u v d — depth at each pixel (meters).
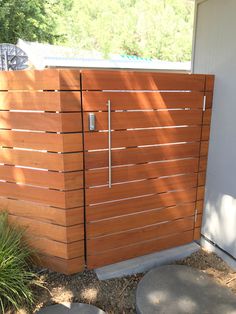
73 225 2.22
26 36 12.02
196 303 1.98
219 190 2.53
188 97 2.39
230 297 2.04
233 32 2.22
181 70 6.41
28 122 2.08
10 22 11.49
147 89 2.21
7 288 1.99
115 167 2.25
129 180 2.33
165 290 2.10
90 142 2.10
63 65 5.98
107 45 17.19
